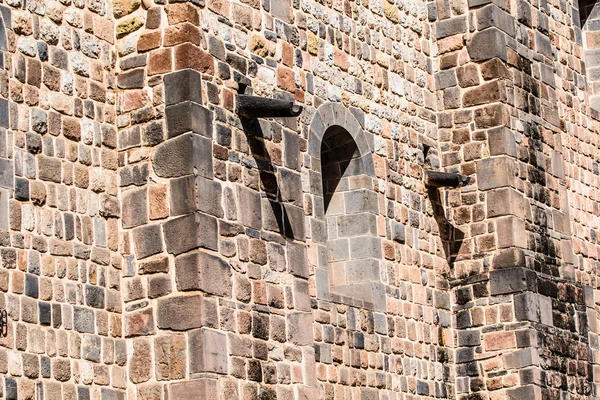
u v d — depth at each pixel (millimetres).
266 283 29500
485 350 36719
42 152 26922
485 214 37312
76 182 27594
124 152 28734
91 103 28328
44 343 26172
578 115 43469
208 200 28359
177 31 28875
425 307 36094
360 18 35594
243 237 29125
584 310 39656
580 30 44406
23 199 26297
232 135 29438
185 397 27328
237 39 30344
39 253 26438
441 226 37375
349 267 34406
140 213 28391
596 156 44094
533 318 36781
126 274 28266
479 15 38156
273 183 30359
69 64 27938
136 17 29188
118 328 27906
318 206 32781
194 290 27734
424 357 35688
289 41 32219
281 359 29406
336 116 33938
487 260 37094
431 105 38000
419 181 36781
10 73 26516
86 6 28625
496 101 37750
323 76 33719
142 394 27688
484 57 37969
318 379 31781
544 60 40562
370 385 33438
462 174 37688
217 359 27719
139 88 28875
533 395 36094
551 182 39594
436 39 38438
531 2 40719
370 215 34531
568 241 39781
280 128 30984
